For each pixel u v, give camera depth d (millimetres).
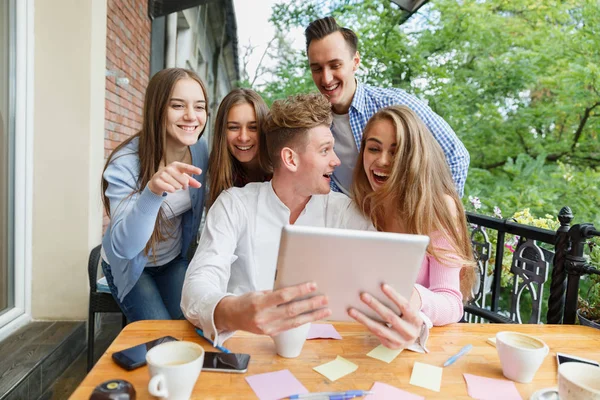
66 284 2576
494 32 6887
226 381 803
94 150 2627
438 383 832
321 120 1276
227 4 6031
